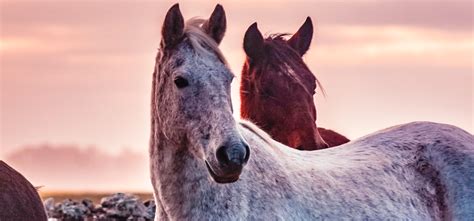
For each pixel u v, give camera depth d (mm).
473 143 10930
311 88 12844
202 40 9266
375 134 11047
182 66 9133
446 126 11109
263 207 9516
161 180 9508
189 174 9391
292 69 12797
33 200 11469
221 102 9016
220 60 9203
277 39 13445
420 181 10570
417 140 10852
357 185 10203
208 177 9383
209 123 8969
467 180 10516
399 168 10562
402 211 10242
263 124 12633
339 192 10047
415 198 10430
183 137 9172
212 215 9383
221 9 9500
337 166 10367
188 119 9062
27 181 11648
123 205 16297
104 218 16156
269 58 12875
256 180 9570
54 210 16453
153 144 9562
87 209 16406
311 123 12484
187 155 9359
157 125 9477
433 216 10445
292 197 9711
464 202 10430
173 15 9281
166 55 9320
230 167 8797
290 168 9938
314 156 10516
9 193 11227
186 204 9422
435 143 10781
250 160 9602
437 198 10539
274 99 12625
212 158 8898
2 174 11391
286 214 9602
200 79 9078
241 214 9422
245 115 12805
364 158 10578
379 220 10055
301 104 12562
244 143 8875
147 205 16938
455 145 10758
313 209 9781
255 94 12742
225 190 9406
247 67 12906
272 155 9875
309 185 9914
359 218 9961
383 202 10195
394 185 10398
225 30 9531
